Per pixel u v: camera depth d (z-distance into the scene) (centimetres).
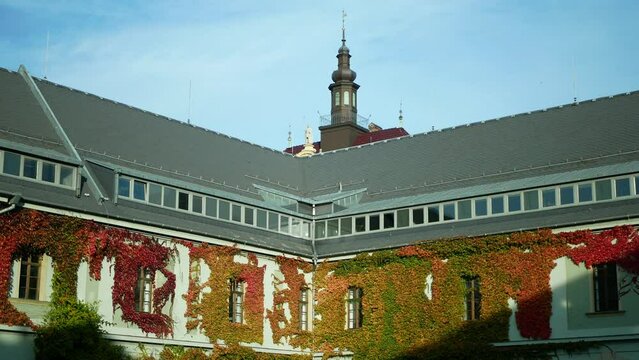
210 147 5450
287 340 4978
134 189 4472
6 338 3847
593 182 4438
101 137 4781
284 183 5706
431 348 4662
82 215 4156
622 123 4884
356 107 7356
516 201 4634
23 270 3962
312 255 5134
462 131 5519
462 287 4656
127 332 4266
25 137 4356
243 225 4928
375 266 4931
